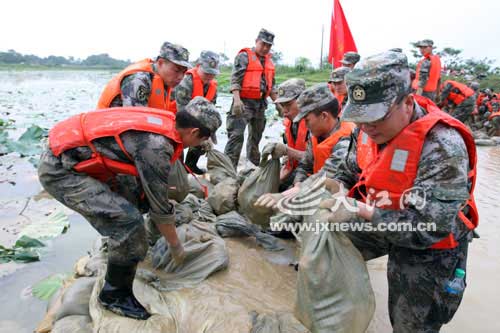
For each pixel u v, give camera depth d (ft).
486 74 77.87
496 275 11.94
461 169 6.08
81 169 8.34
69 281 10.50
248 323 8.51
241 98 20.29
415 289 7.04
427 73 32.24
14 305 10.43
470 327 9.68
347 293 7.71
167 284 10.09
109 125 8.11
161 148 8.09
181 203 13.10
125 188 9.95
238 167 22.27
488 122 37.70
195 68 18.61
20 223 15.06
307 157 12.77
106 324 8.19
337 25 25.84
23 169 22.00
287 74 88.28
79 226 15.11
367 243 8.56
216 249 10.84
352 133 9.02
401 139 6.56
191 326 8.66
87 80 138.51
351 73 6.25
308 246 7.98
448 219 6.05
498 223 15.57
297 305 8.03
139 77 12.50
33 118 42.45
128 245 8.32
